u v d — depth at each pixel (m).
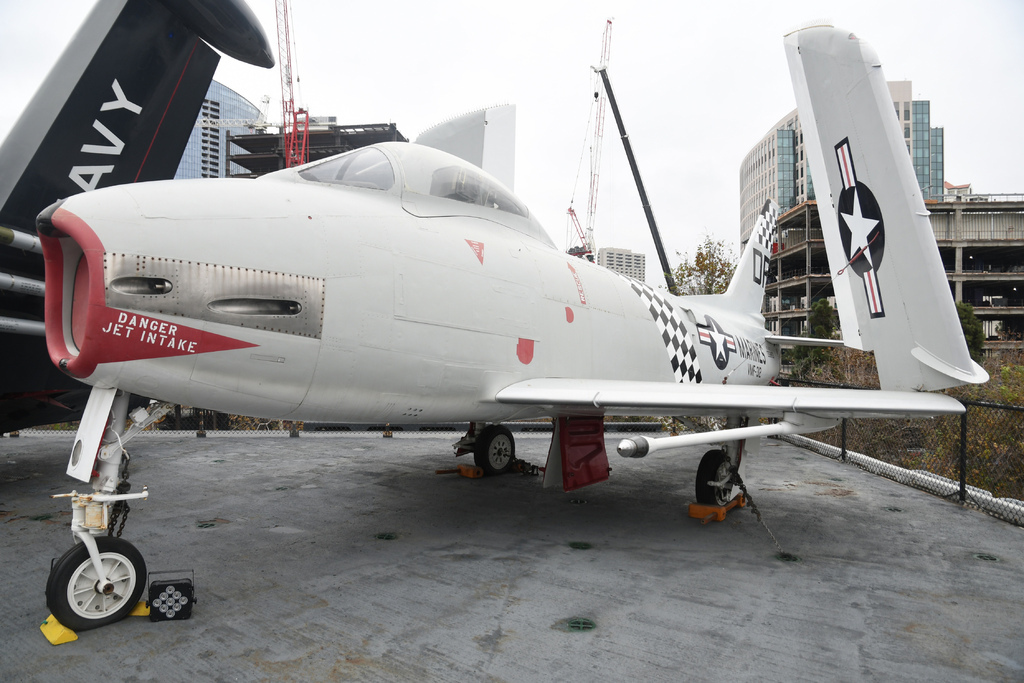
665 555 4.18
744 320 9.50
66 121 5.55
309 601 3.27
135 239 2.93
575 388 4.52
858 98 4.65
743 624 3.04
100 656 2.62
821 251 39.78
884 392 4.49
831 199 5.02
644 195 32.41
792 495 6.17
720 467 5.21
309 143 78.56
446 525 4.87
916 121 99.44
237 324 3.16
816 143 5.07
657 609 3.22
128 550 3.01
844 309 5.05
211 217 3.22
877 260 4.64
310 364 3.45
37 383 5.57
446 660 2.61
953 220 42.28
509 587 3.53
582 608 3.23
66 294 3.06
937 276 4.30
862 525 5.02
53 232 2.95
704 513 5.15
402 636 2.85
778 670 2.56
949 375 4.20
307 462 7.61
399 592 3.42
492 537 4.56
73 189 5.66
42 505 5.30
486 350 4.35
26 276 5.38
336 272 3.54
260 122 92.81
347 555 4.07
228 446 8.83
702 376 7.46
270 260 3.31
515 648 2.74
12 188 5.24
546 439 10.20
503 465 7.12
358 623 2.99
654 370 6.50
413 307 3.88
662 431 11.59
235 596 3.33
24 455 7.79
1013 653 2.74
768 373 9.62
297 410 3.65
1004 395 9.71
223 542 4.31
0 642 2.75
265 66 6.76
